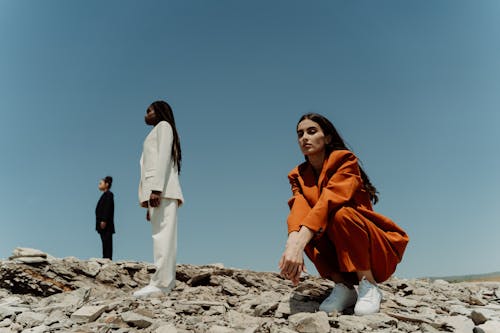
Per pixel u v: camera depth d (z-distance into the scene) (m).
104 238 7.82
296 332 2.50
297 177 3.20
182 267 5.15
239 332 2.56
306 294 3.59
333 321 2.62
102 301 3.64
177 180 4.25
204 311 3.21
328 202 2.77
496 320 2.73
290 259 2.60
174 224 4.11
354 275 3.12
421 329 2.59
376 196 3.27
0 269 4.72
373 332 2.46
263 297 3.65
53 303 3.74
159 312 3.10
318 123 3.14
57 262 5.04
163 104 4.45
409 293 4.29
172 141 4.25
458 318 2.80
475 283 5.02
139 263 5.44
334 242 2.87
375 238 2.83
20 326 2.96
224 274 4.91
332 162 2.96
